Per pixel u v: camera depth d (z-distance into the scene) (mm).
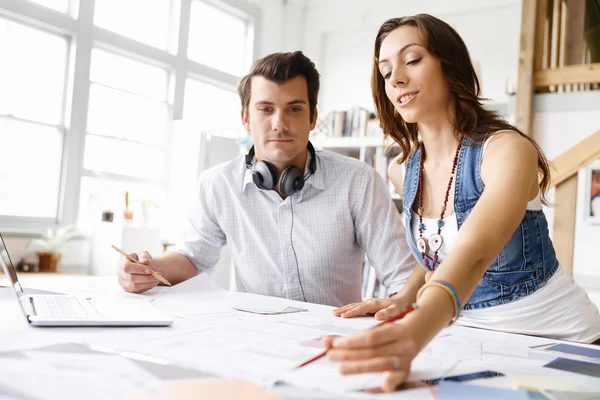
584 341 1128
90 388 553
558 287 1149
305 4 6676
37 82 4145
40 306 1000
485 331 1047
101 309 1016
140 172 4926
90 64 4387
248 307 1198
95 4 4535
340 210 1607
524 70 3549
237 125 5125
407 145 1318
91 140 4535
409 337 625
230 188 1673
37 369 615
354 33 6465
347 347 614
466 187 1109
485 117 1128
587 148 3289
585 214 3617
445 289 698
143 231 4242
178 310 1117
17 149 4043
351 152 4520
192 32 5543
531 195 1106
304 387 594
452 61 1104
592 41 4348
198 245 1694
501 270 1137
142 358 689
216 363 681
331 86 6582
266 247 1648
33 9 3980
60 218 4230
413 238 1269
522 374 711
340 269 1642
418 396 592
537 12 3582
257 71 1512
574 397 614
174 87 5133
